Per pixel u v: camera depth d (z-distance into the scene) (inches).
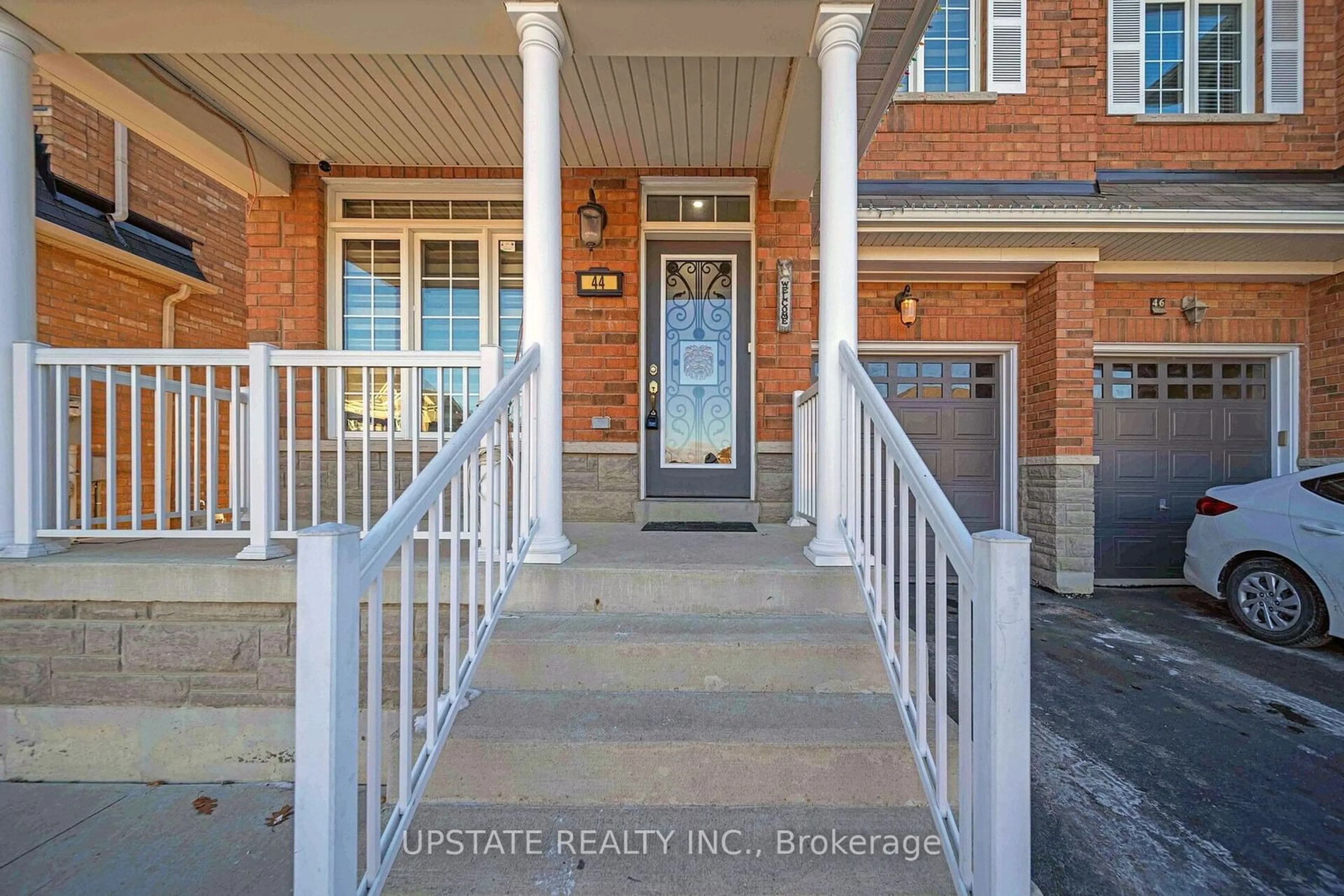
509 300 189.6
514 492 96.7
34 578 99.6
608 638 88.2
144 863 83.1
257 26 113.8
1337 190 213.8
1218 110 236.7
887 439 82.2
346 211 187.5
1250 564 176.9
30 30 111.5
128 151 222.8
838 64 107.3
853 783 73.7
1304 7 229.0
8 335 104.9
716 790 73.2
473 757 73.5
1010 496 238.2
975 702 56.6
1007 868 52.9
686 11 106.9
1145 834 89.4
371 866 57.4
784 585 99.1
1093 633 180.4
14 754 102.1
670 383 183.5
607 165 175.2
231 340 271.7
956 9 226.7
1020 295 238.1
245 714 101.7
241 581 99.2
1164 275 227.1
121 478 204.2
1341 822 92.1
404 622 63.2
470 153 172.7
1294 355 233.3
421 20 110.8
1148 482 241.9
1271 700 134.4
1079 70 219.0
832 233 107.8
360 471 182.5
